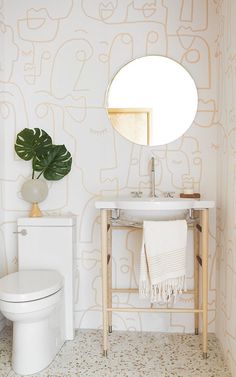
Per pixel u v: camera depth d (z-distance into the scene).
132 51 2.14
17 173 2.22
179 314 2.15
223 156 1.92
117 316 2.18
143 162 2.16
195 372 1.68
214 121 2.11
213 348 1.92
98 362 1.77
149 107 2.17
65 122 2.19
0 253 2.17
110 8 2.14
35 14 2.18
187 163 2.13
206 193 2.13
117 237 2.17
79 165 2.19
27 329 1.66
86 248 2.20
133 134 2.17
